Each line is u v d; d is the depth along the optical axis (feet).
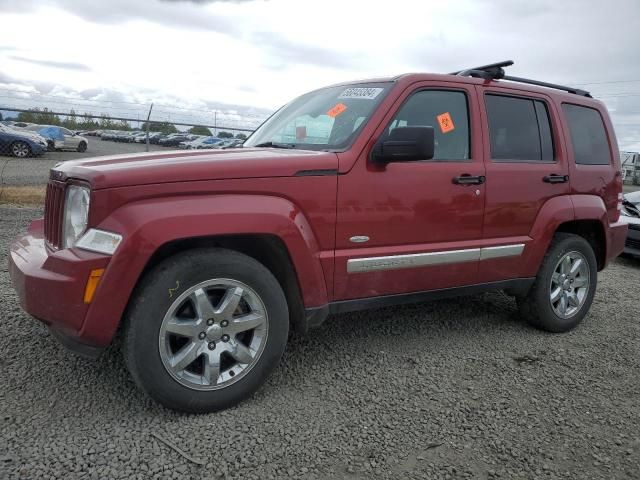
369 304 11.31
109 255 8.38
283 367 11.58
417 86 11.79
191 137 109.40
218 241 9.91
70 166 9.51
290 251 9.80
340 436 9.00
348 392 10.57
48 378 10.25
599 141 15.89
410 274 11.63
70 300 8.40
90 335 8.52
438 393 10.72
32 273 8.75
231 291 9.46
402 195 11.21
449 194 11.91
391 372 11.57
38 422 8.80
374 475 8.04
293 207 9.93
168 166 8.91
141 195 8.66
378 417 9.67
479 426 9.55
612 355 13.32
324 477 7.93
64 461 7.84
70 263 8.41
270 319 9.82
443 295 12.47
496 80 13.60
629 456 8.87
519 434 9.37
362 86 12.47
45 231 10.28
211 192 9.16
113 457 8.02
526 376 11.77
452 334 14.14
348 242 10.68
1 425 8.63
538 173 13.62
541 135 14.17
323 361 11.99
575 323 15.01
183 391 9.12
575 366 12.49
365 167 10.75
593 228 15.72
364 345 13.04
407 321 14.94
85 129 141.08
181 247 9.53
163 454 8.20
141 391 9.93
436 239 11.91
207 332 9.30
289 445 8.65
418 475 8.09
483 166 12.55
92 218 8.54
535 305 14.28
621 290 20.43
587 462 8.64
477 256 12.56
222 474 7.84
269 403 9.98
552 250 14.23
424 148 10.27
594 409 10.42
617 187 16.21
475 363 12.32
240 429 9.02
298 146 11.97
